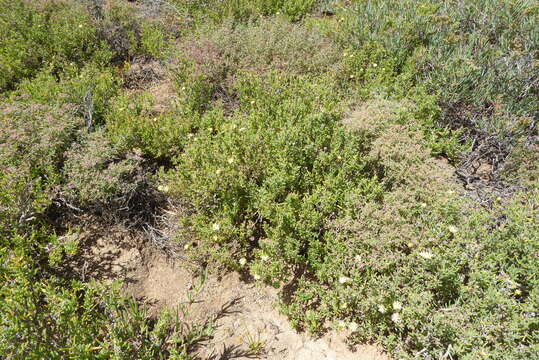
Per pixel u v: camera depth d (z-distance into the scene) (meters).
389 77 5.25
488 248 3.14
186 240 3.51
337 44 5.95
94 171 3.50
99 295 2.97
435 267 2.96
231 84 5.19
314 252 3.20
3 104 4.00
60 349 2.33
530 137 4.47
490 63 5.02
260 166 3.79
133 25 6.42
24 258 2.84
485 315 2.73
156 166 4.27
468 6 6.03
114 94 5.00
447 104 4.81
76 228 3.45
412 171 3.73
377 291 2.89
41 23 5.93
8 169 3.27
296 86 4.91
